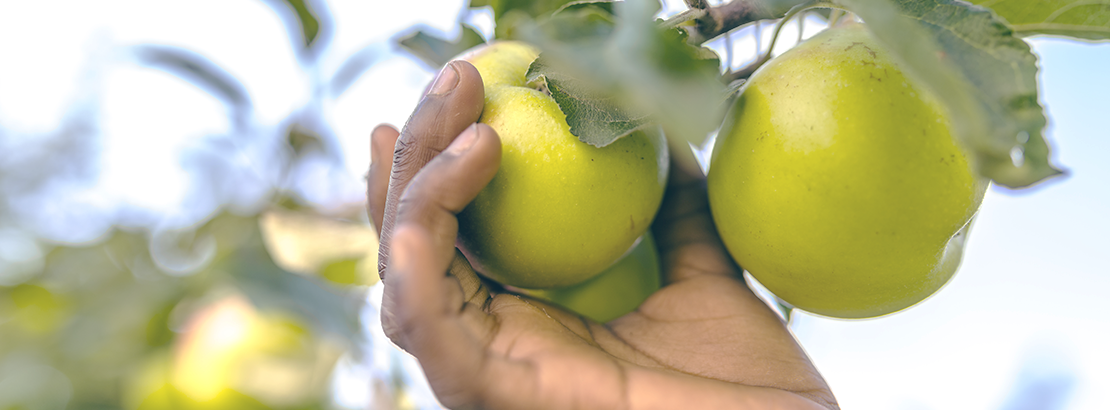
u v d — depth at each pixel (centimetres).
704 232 44
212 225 62
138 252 70
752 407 37
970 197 35
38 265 80
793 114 35
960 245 40
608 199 37
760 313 42
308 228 60
